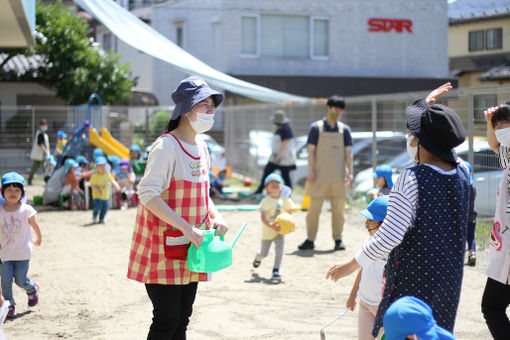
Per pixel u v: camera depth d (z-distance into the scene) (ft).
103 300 21.99
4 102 84.33
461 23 95.50
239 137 70.49
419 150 10.88
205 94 12.66
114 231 36.17
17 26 26.50
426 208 10.17
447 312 10.21
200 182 12.98
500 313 14.07
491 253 14.16
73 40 82.84
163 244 12.50
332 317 19.97
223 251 12.42
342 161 30.91
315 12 91.40
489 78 90.02
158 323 12.81
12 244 19.63
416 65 95.40
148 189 12.20
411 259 10.23
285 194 25.76
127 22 33.53
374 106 41.96
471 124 30.86
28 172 73.72
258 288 23.84
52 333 18.37
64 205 45.29
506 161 14.73
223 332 18.30
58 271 26.23
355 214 41.81
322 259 29.01
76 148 51.39
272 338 17.74
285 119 48.49
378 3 93.40
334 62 92.53
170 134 12.78
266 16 90.27
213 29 94.53
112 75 85.35
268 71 90.58
